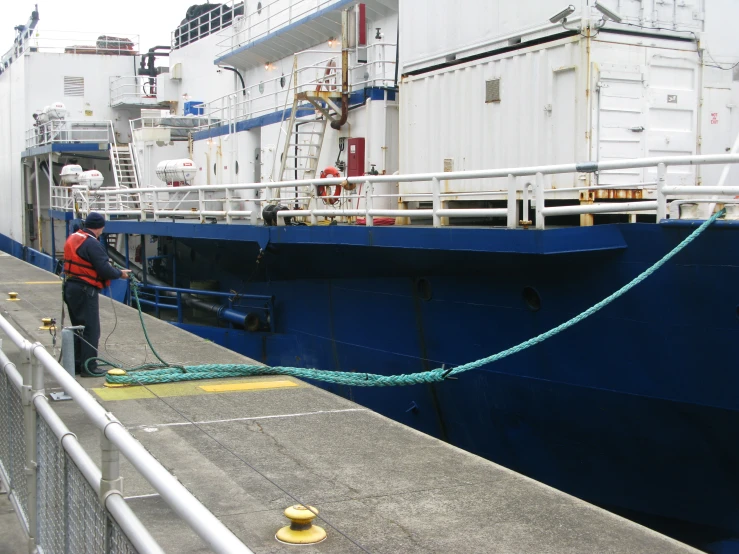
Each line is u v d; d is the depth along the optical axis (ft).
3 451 17.95
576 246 23.29
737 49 31.22
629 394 24.23
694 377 22.61
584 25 27.37
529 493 16.34
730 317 21.53
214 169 61.67
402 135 37.14
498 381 28.22
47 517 13.96
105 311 43.06
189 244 48.98
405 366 32.55
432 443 19.63
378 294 33.50
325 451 18.95
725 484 23.63
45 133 74.84
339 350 36.68
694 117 29.73
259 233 37.68
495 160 31.45
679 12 29.60
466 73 32.81
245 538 14.12
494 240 25.07
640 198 28.63
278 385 25.96
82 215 58.65
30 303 44.45
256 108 61.87
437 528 14.56
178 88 80.84
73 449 11.73
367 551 13.60
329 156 45.09
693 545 25.22
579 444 26.53
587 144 27.48
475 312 28.73
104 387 25.57
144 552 8.59
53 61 83.10
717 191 21.50
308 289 38.81
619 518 15.14
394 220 37.40
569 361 25.72
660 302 22.94
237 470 17.58
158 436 20.10
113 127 84.79
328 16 47.67
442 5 34.22
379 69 45.65
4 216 93.76
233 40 65.26
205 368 27.07
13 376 16.10
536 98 29.40
